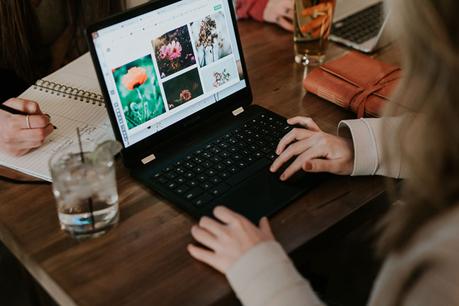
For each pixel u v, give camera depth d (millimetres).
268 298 734
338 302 1264
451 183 668
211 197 913
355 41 1428
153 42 982
